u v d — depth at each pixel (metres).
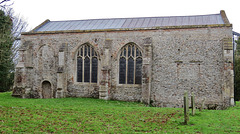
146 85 23.59
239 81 33.19
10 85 38.66
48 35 28.00
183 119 13.77
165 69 24.23
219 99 22.69
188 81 23.59
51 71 27.81
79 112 16.11
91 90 26.56
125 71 25.72
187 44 23.80
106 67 25.23
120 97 25.47
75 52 27.14
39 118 13.67
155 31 24.69
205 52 23.30
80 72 27.22
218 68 22.84
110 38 25.95
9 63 34.00
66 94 27.14
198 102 23.20
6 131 10.80
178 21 27.09
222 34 22.91
